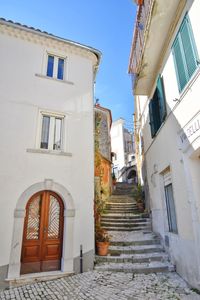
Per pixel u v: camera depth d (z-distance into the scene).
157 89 7.38
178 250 5.84
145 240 7.76
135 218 10.20
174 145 5.87
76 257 6.34
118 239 8.05
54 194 6.75
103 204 11.38
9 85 7.05
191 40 4.61
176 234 6.10
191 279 4.96
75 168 7.16
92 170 7.45
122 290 4.93
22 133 6.76
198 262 4.59
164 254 6.91
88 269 6.36
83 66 8.65
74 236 6.50
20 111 6.96
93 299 4.54
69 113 7.70
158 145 7.55
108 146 17.30
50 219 6.53
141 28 6.76
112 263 6.62
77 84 8.23
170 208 6.94
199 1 4.34
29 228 6.23
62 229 6.58
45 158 6.81
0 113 6.66
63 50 8.47
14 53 7.50
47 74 8.03
